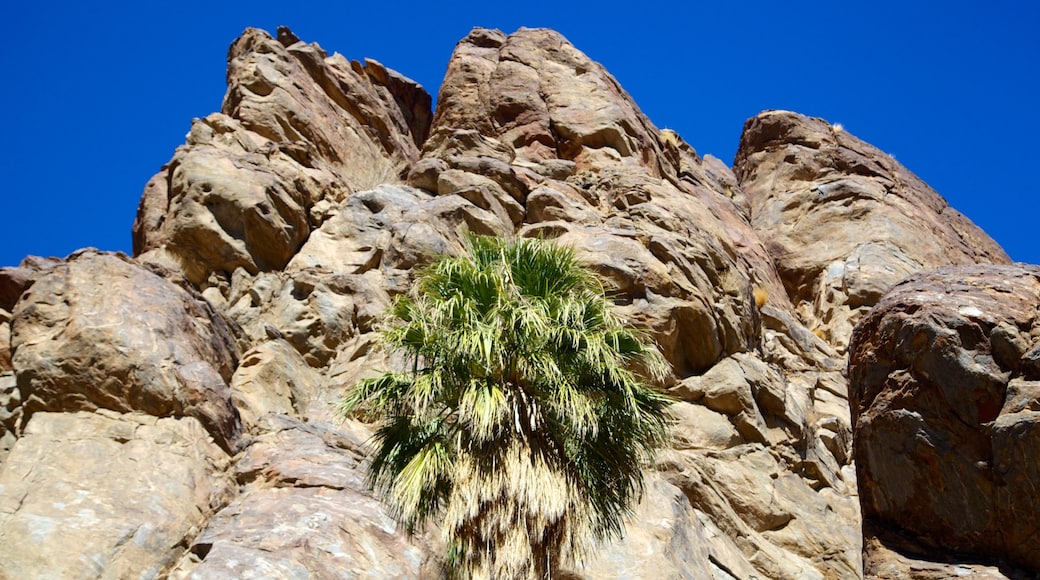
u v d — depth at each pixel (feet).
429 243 82.33
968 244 123.95
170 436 58.18
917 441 57.77
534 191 93.30
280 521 53.16
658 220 92.07
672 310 80.53
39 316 62.23
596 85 117.08
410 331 48.06
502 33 130.41
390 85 124.26
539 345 46.73
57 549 49.96
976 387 56.34
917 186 127.34
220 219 81.46
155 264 71.15
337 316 76.13
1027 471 54.03
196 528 53.72
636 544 61.77
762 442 78.07
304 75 107.04
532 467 43.68
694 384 79.61
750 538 71.15
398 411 47.83
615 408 47.29
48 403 58.65
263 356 70.08
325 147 99.91
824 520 75.05
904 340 59.16
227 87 103.76
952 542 57.21
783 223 118.21
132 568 50.42
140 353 60.54
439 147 109.70
